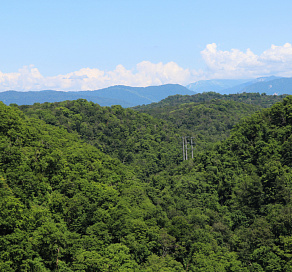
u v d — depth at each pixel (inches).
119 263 2263.8
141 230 2706.7
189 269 2608.3
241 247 2780.5
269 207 3176.7
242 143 4350.4
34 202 2679.6
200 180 3939.5
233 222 3329.2
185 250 2731.3
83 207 2751.0
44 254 2201.0
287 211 2792.8
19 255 1991.9
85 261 2196.1
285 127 4168.3
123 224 2694.4
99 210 2726.4
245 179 3686.0
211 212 3385.8
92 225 2650.1
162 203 3570.4
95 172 3565.5
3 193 2359.7
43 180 2999.5
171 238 2711.6
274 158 3821.4
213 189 3853.3
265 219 2945.4
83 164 3644.2
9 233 2113.7
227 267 2504.9
